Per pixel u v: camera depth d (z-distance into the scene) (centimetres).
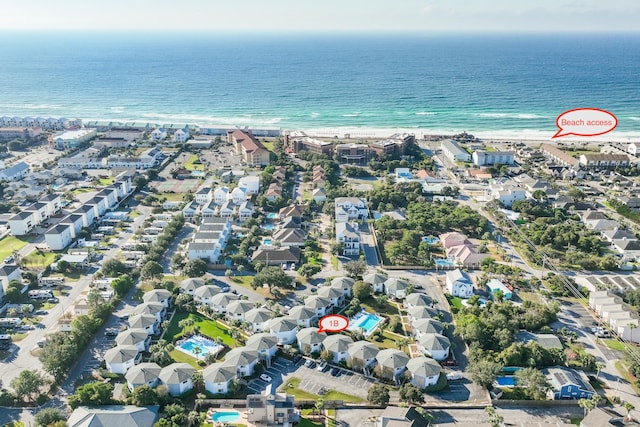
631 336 18450
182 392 15712
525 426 14588
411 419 13850
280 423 14300
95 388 14800
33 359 17325
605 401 15288
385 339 18600
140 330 18038
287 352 17750
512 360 16812
